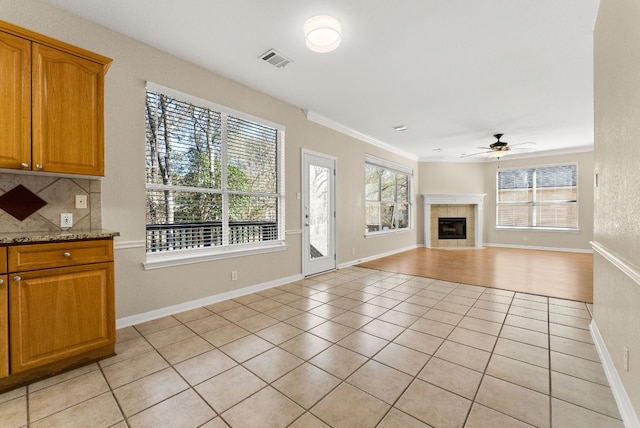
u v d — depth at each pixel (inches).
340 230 207.0
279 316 112.5
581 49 109.7
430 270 198.5
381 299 134.2
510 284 160.6
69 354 74.0
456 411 59.4
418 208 327.0
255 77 131.9
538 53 112.5
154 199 111.7
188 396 64.5
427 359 80.3
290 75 130.2
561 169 285.7
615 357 65.9
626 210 56.6
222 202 132.3
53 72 77.0
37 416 58.0
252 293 143.3
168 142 114.8
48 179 86.6
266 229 153.3
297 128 169.5
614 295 68.2
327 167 194.7
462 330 99.5
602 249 75.7
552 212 291.0
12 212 80.9
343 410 59.9
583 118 189.2
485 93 149.9
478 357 81.2
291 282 165.0
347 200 213.9
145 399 63.4
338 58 116.0
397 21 93.4
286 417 57.9
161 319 108.7
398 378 71.3
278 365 77.2
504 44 106.4
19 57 72.2
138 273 104.7
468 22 94.0
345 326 103.0
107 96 97.3
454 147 275.3
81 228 91.9
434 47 108.3
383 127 210.8
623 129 58.5
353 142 220.5
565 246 282.5
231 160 136.5
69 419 57.2
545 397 63.6
